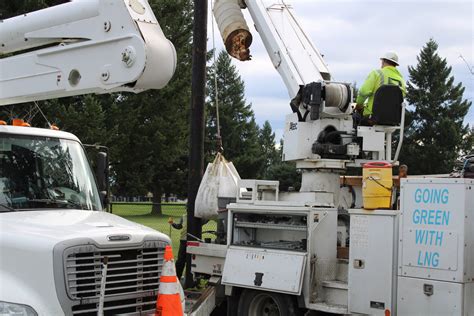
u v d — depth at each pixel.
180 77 34.44
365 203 6.92
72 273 4.81
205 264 9.04
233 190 9.61
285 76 8.89
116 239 5.10
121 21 5.66
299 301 7.43
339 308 7.11
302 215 7.66
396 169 8.36
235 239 8.35
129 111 32.03
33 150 6.18
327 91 8.21
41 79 6.30
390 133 8.43
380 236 6.79
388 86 7.96
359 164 8.38
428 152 43.31
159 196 49.22
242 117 60.19
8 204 5.71
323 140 8.33
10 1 22.98
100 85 5.83
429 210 6.39
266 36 9.15
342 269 7.68
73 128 26.17
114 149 30.55
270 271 7.68
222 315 8.99
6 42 6.66
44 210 5.83
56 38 6.28
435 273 6.30
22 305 4.69
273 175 25.47
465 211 6.14
